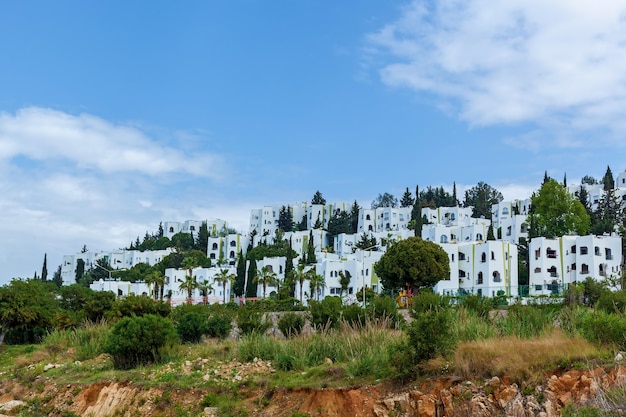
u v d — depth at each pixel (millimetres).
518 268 95375
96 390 32688
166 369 32875
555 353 22812
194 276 115125
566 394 21125
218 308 56938
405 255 74812
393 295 82562
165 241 187250
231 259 159125
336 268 102188
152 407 29359
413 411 23344
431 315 26219
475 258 89688
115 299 56156
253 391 28109
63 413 31578
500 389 22281
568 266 86438
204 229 181000
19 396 35219
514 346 23906
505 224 124438
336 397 25578
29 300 54000
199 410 27938
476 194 192000
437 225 129000
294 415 24797
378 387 25172
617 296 34656
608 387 20531
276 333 41750
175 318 50969
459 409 22297
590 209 129750
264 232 179250
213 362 33219
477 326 28938
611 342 23953
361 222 170250
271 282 107438
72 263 184875
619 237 86688
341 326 34812
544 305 34969
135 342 35188
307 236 160000
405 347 25453
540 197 106562
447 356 24781
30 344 53094
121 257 176875
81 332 45656
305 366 30094
